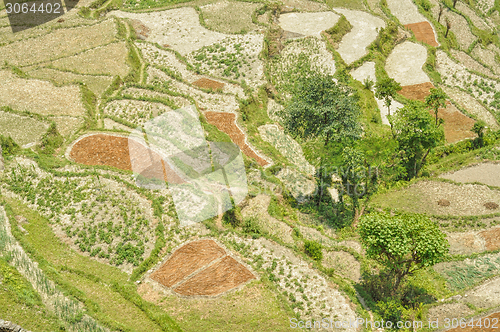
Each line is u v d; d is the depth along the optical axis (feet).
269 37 241.96
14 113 159.12
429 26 305.32
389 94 197.98
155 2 287.89
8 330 79.56
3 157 134.62
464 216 133.69
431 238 98.63
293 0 304.50
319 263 112.06
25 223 112.57
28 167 131.75
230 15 268.00
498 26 361.92
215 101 180.96
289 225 122.01
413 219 102.94
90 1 275.18
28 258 99.50
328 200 143.13
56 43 225.97
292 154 161.27
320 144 146.30
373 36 271.49
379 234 100.58
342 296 100.78
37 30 238.48
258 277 103.86
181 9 276.21
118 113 165.37
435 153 178.29
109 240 110.11
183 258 106.93
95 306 90.27
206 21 261.65
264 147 154.30
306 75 222.28
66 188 124.47
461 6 365.81
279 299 98.48
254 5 278.26
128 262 106.42
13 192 123.75
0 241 103.30
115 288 97.76
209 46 234.79
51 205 119.85
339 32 268.62
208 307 96.27
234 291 100.01
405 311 98.48
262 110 186.29
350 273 112.06
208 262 106.32
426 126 159.74
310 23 271.28
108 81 188.03
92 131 150.82
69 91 175.22
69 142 144.97
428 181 151.64
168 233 111.75
